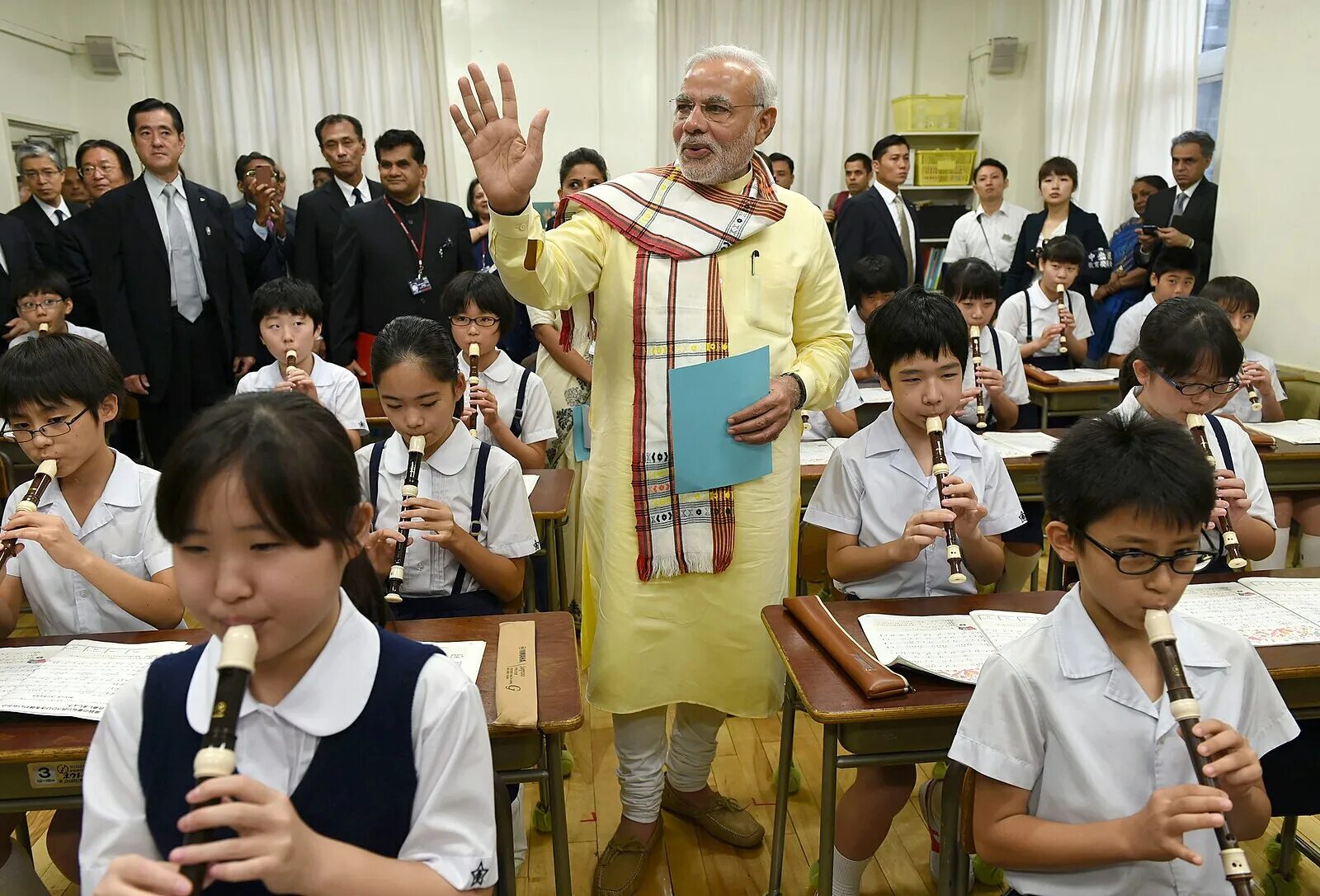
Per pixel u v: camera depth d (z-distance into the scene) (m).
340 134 4.33
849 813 1.68
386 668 0.87
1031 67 6.53
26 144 5.65
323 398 3.00
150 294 3.70
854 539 1.90
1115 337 4.20
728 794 2.25
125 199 3.66
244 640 0.75
